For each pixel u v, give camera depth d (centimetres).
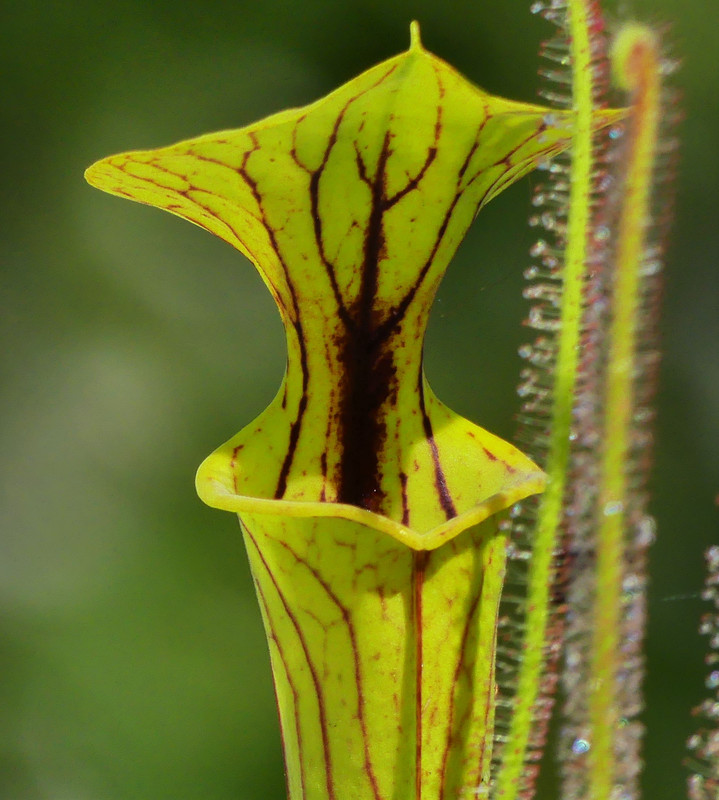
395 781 56
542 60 115
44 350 113
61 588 106
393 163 56
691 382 113
